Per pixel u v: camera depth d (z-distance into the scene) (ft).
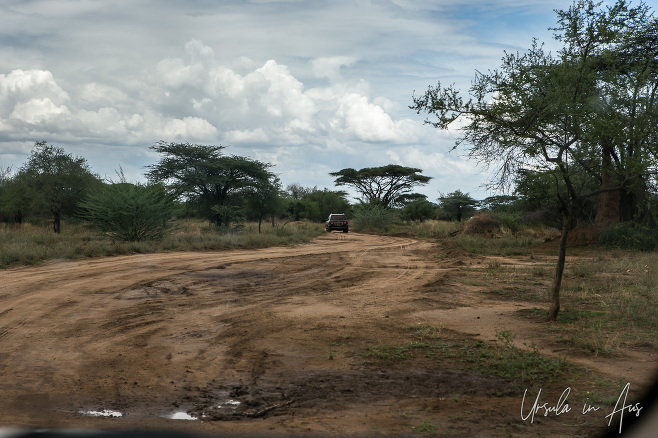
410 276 53.57
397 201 239.09
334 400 18.51
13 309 34.12
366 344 26.78
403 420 16.30
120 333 28.81
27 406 17.60
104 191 85.35
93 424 15.58
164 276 50.31
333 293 43.04
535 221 117.70
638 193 34.94
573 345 26.27
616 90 32.07
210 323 31.65
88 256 66.18
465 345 26.45
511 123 31.89
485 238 110.11
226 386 20.29
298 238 111.24
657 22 45.55
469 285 46.88
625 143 33.24
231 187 133.90
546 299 40.04
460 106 31.89
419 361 23.76
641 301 36.22
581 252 77.15
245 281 49.52
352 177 239.09
